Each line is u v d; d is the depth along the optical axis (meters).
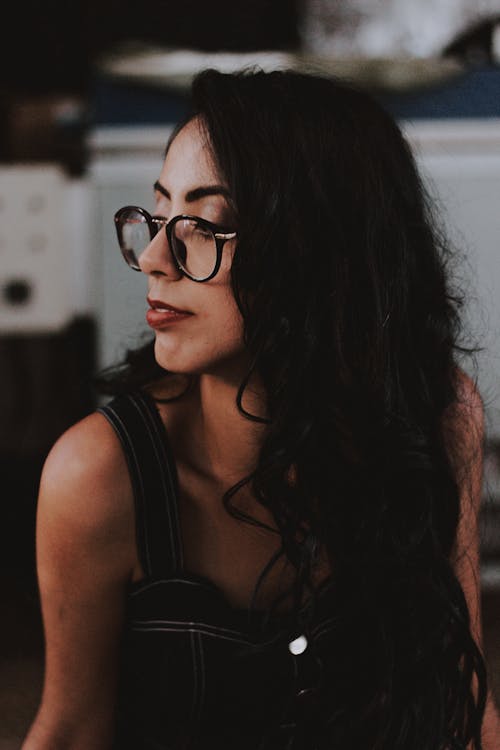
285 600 0.85
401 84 2.00
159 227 0.76
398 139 0.81
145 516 0.79
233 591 0.85
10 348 2.71
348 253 0.76
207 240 0.72
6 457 2.73
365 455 0.79
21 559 2.27
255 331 0.73
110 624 0.84
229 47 2.68
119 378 0.90
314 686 0.83
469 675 0.87
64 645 0.84
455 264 1.22
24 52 2.70
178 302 0.73
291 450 0.77
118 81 2.00
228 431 0.82
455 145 2.04
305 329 0.75
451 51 2.36
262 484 0.78
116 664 0.87
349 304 0.77
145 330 1.00
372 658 0.82
